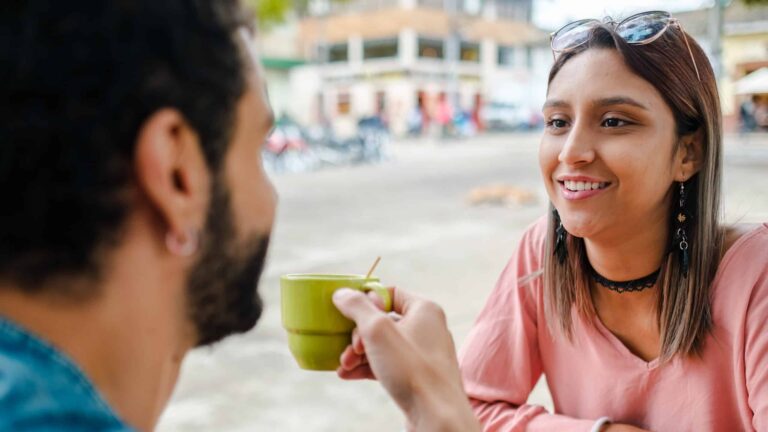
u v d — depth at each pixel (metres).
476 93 38.81
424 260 6.71
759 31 24.81
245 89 0.64
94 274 0.57
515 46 40.62
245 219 0.66
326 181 14.71
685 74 1.22
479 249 7.21
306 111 39.09
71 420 0.53
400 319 0.87
